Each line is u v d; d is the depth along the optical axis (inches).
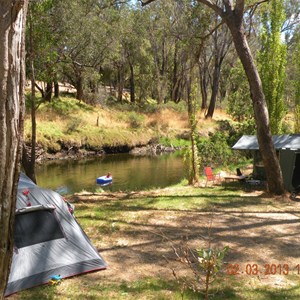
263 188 484.1
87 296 188.4
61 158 1003.3
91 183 685.9
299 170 480.1
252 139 545.0
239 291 194.9
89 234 284.8
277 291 195.6
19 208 215.0
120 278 210.5
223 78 1921.8
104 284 202.7
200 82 1600.6
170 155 1110.4
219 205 385.7
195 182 542.3
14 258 200.5
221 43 1400.1
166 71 1812.3
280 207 379.9
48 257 209.8
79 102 1326.3
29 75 492.1
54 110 1155.3
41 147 971.9
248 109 1030.4
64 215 234.1
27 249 207.3
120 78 1689.2
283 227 309.0
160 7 1491.1
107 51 1294.3
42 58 455.2
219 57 1408.7
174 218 332.5
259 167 533.0
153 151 1178.0
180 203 393.4
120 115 1322.6
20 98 85.0
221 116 1552.7
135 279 208.8
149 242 268.8
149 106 1520.7
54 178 735.7
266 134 436.5
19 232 209.9
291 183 462.9
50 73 507.8
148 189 548.7
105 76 1744.6
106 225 307.3
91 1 1047.6
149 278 209.8
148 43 1644.9
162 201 404.5
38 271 201.9
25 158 445.4
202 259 140.6
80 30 992.9
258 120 437.7
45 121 1076.5
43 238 215.9
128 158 1042.7
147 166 892.6
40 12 422.0
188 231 295.0
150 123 1344.7
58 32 698.8
